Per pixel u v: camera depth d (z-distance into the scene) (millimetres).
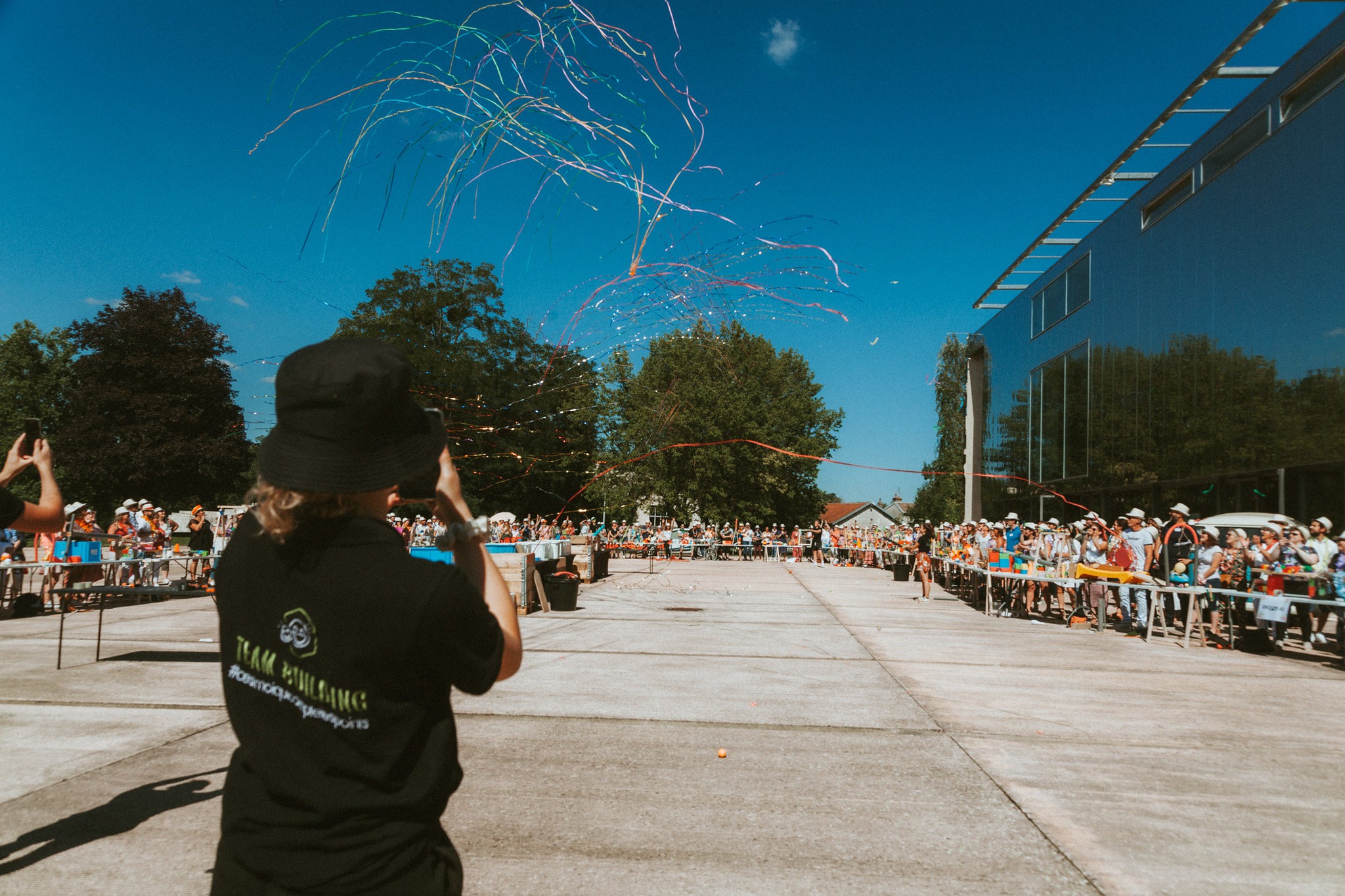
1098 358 21750
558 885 3168
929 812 3990
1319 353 12828
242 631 1301
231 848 1262
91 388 35781
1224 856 3514
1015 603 13641
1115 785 4422
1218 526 12531
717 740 5207
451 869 1321
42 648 8602
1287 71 13727
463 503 1467
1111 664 8391
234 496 38344
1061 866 3391
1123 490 20156
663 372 33719
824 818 3896
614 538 31656
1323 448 12750
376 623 1226
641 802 4074
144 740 5027
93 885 3111
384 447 1283
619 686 6871
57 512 2559
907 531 24562
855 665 8070
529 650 8781
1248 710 6262
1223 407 15625
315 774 1229
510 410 29969
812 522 43375
